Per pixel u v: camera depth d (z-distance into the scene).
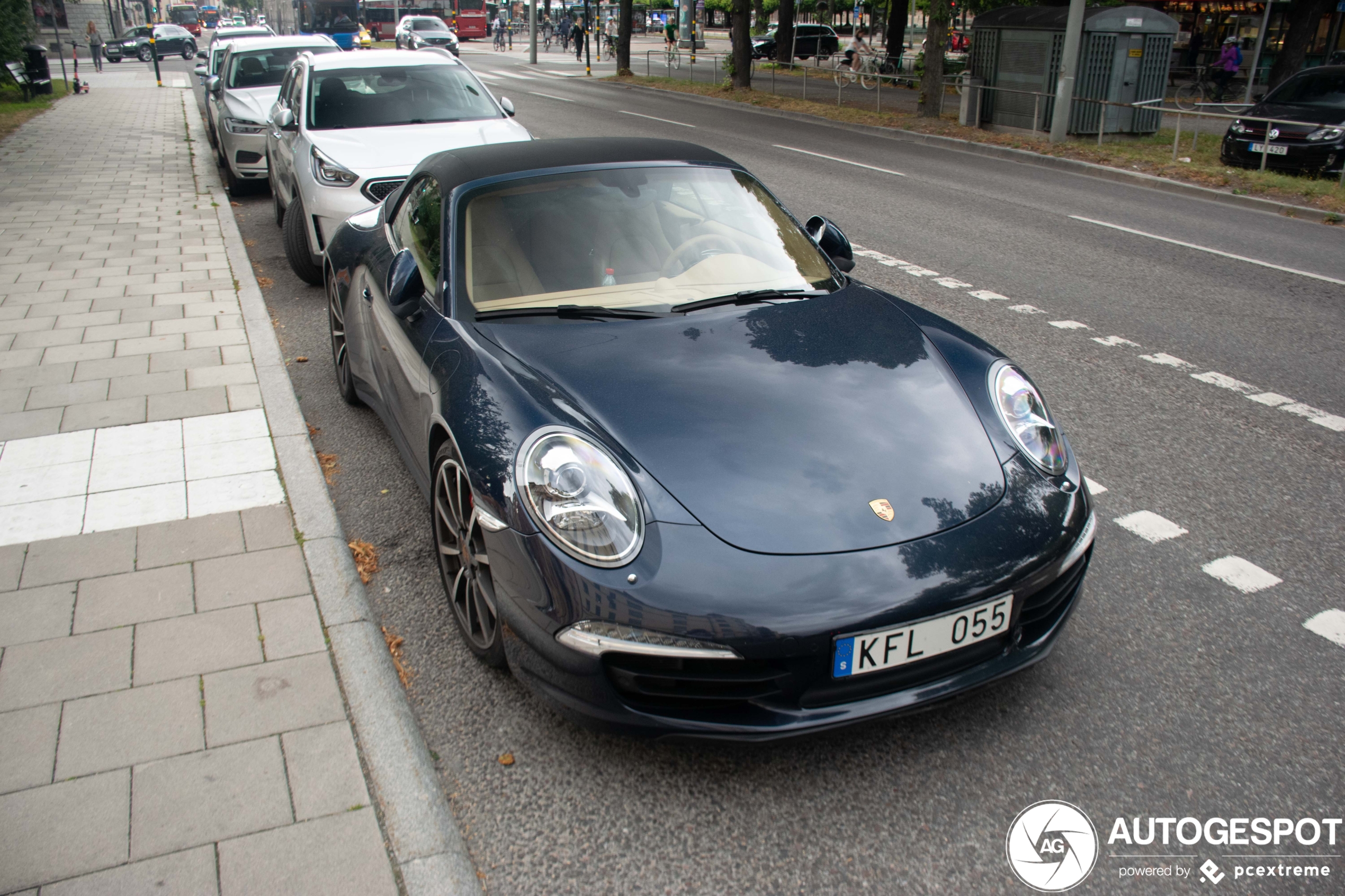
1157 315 6.83
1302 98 14.75
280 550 3.44
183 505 3.77
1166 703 2.73
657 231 3.48
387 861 2.14
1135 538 3.68
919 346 3.08
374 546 3.61
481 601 2.75
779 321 3.14
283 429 4.45
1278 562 3.50
